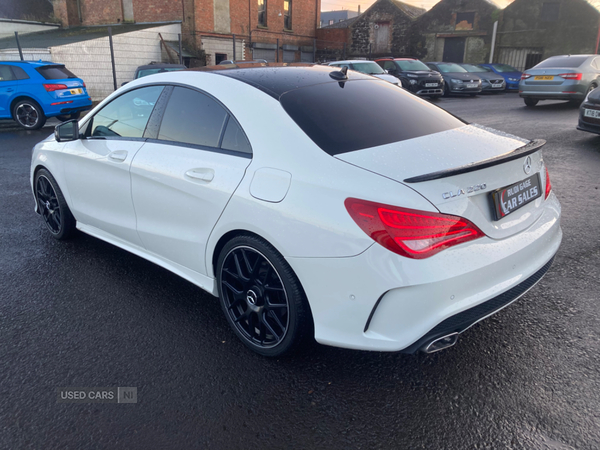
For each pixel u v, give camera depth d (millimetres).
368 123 2461
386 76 15602
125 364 2471
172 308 3031
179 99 2914
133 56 20203
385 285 1921
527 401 2143
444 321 1961
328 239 2029
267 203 2236
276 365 2455
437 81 17047
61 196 3943
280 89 2611
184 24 22859
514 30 27406
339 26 34719
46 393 2262
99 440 1985
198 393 2254
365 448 1929
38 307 3035
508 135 2662
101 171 3373
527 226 2307
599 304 2947
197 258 2752
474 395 2193
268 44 27062
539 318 2805
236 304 2623
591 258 3594
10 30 24297
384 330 2010
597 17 25109
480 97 18609
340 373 2381
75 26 26766
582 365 2373
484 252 2039
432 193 1932
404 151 2203
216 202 2498
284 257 2199
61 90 10867
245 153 2445
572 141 8117
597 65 12836
